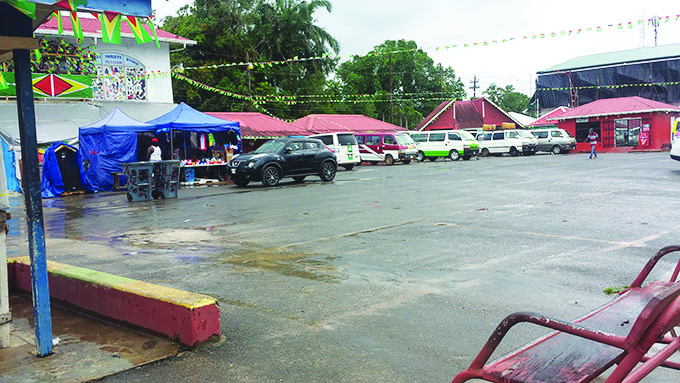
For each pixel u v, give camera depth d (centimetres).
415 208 1093
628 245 675
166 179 1557
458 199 1217
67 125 2303
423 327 409
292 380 326
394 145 3036
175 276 602
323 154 1923
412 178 1908
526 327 402
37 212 369
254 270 616
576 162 2517
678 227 782
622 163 2278
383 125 4109
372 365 343
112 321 445
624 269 559
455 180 1738
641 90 5766
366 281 550
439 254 664
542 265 590
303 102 4553
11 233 1027
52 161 1806
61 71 2325
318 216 1033
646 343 196
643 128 3706
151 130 1998
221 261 672
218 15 4259
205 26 4134
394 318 432
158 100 2655
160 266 655
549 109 6444
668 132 3697
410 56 5634
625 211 950
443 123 5228
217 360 360
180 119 2017
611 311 290
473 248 691
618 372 200
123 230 973
